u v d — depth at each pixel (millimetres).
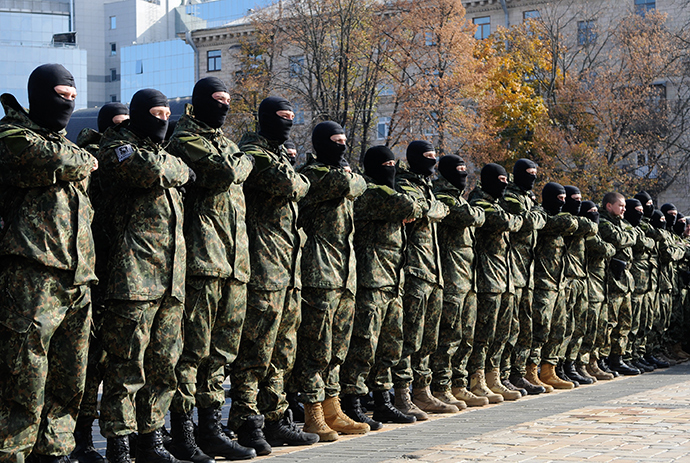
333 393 7227
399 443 6434
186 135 5969
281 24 36219
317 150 7309
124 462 5293
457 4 32844
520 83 36625
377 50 34875
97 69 103688
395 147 34844
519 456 5516
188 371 5793
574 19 40688
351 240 7230
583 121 35844
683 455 5449
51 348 4922
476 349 9406
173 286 5445
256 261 6355
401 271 7863
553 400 9320
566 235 11227
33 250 4762
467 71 32594
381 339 7910
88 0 103312
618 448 5746
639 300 13117
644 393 9430
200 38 52000
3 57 64562
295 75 38625
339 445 6539
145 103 5578
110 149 5422
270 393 6570
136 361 5301
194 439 6051
